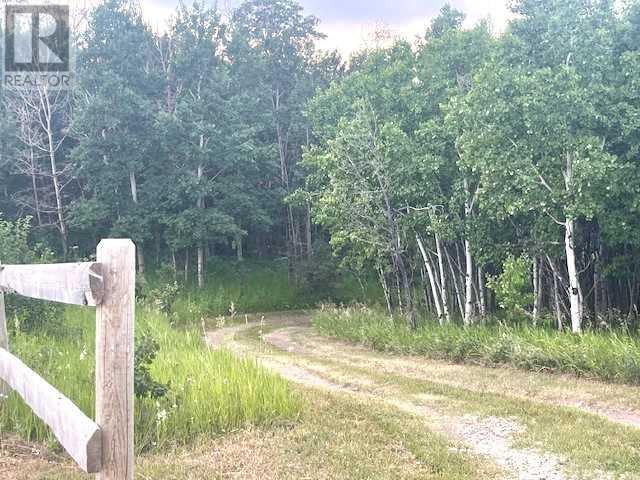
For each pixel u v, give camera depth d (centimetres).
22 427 598
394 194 1931
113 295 288
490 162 1499
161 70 3528
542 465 650
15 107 3059
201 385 755
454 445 713
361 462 609
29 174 3089
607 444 718
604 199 1483
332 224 2188
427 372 1287
